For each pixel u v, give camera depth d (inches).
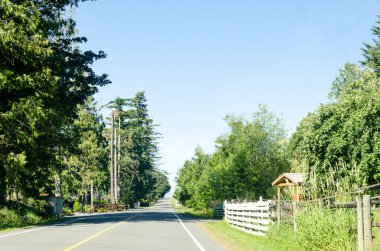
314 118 1131.3
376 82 1268.5
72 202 2918.3
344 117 1065.5
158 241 645.9
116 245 575.2
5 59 1120.2
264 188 1806.1
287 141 2194.9
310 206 552.4
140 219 1339.8
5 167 1066.1
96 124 2989.7
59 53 1293.1
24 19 1075.9
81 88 1407.5
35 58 1118.4
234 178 1782.7
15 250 509.4
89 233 770.2
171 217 1558.8
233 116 2188.7
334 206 502.6
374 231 459.8
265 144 2014.0
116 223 1103.6
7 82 1025.5
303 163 1138.7
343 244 461.1
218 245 612.1
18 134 1048.2
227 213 1217.4
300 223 550.0
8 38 1021.2
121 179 3806.6
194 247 576.4
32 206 1456.7
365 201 426.0
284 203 705.6
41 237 685.9
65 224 1069.8
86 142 2674.7
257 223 855.7
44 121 1146.7
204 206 2218.3
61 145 1393.9
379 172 919.7
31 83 1066.7
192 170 2925.7
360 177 906.7
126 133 3973.9
